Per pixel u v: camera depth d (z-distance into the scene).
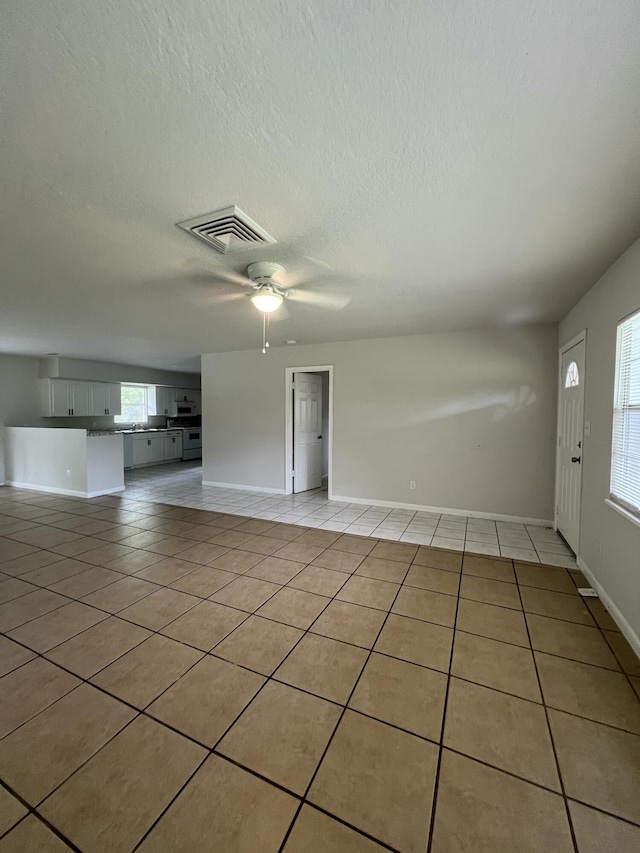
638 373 2.13
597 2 0.85
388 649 2.02
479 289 2.89
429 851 1.11
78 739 1.46
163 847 1.11
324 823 1.18
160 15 0.89
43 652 1.99
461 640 2.10
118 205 1.70
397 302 3.24
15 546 3.57
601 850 1.11
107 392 7.70
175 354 6.36
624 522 2.19
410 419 4.77
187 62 1.00
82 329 4.36
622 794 1.27
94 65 1.02
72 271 2.51
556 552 3.39
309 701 1.66
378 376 4.93
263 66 1.02
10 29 0.92
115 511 4.80
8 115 1.18
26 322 4.01
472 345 4.41
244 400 6.01
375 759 1.39
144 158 1.38
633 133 1.25
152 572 2.98
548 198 1.65
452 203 1.70
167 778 1.31
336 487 5.27
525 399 4.21
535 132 1.26
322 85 1.08
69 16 0.89
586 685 1.76
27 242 2.07
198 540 3.72
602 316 2.62
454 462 4.55
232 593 2.63
